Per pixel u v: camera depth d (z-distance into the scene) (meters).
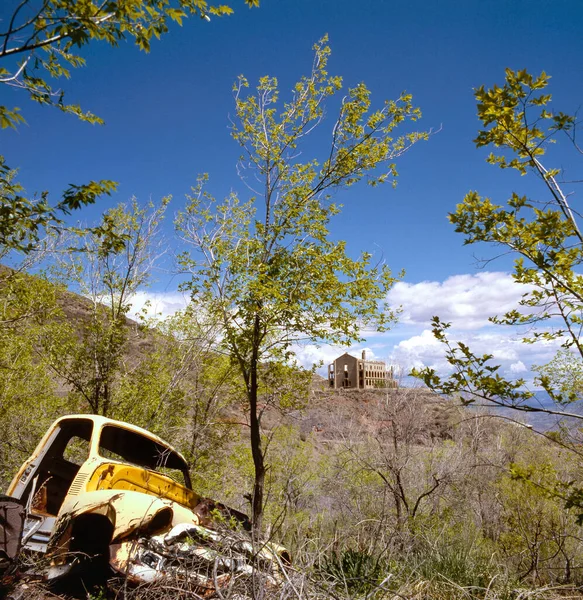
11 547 4.25
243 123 7.38
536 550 7.30
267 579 4.17
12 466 8.92
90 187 4.27
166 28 4.02
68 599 4.62
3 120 3.83
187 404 10.09
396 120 7.23
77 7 3.52
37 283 8.24
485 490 10.46
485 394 4.04
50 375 9.25
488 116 4.18
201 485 9.74
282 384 7.45
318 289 6.51
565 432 5.04
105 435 6.29
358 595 4.95
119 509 4.82
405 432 9.69
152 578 4.39
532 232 4.00
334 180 7.30
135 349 9.85
